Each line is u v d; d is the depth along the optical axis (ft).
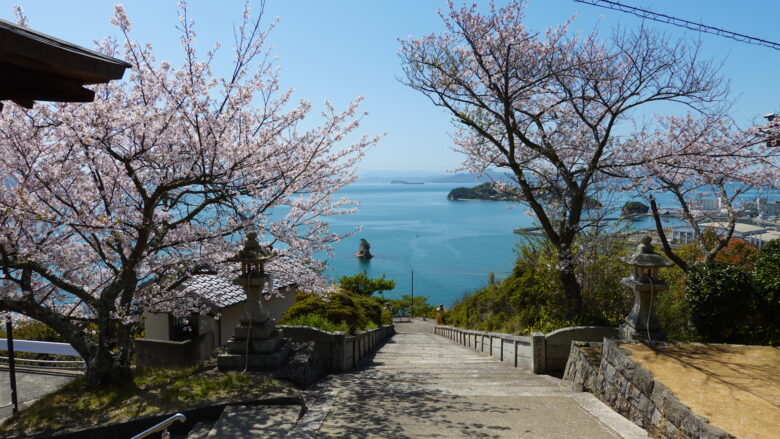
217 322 45.29
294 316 46.55
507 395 24.38
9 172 24.68
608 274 40.27
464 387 26.43
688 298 28.40
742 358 22.22
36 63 8.39
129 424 19.94
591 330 31.89
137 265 25.07
